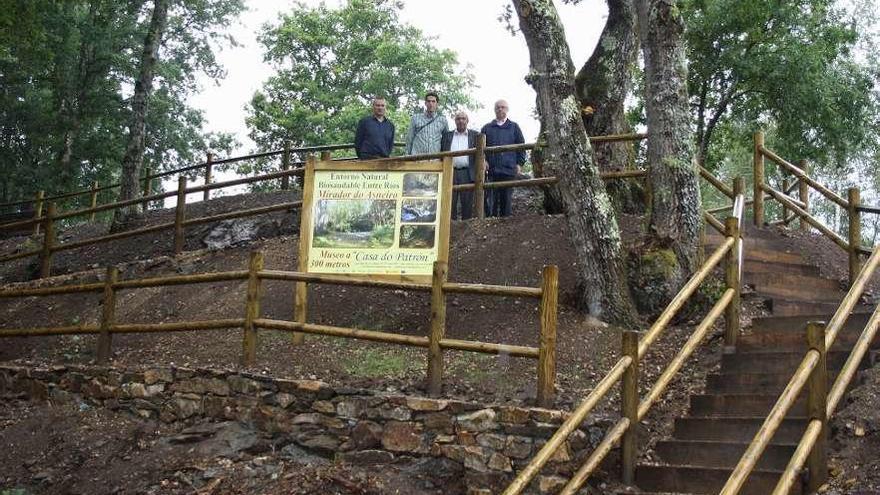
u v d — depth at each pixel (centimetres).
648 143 954
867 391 621
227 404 776
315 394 739
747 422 646
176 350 929
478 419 673
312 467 704
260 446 738
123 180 1628
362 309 996
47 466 758
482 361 823
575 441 646
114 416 823
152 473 721
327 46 3403
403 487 667
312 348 880
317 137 3125
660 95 935
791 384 536
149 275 1259
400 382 766
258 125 3206
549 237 1100
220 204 1684
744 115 2023
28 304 1246
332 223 909
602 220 905
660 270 906
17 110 2856
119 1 2873
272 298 1066
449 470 673
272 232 1451
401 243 896
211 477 702
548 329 681
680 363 654
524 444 654
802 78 1842
